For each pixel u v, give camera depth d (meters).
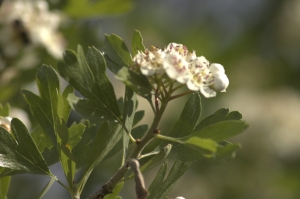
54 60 0.82
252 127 1.15
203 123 0.54
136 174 0.48
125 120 0.52
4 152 0.53
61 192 1.03
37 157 0.54
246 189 1.10
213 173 1.11
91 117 0.51
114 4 0.86
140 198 0.48
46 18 0.83
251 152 1.13
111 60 0.54
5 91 0.77
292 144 1.15
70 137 0.53
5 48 0.79
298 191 1.12
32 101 0.53
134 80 0.50
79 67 0.51
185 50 0.52
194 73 0.51
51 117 0.53
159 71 0.50
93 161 0.53
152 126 0.51
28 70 0.80
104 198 0.54
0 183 0.58
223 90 0.52
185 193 1.10
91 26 0.88
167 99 0.51
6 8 0.81
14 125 0.53
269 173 1.12
